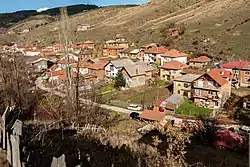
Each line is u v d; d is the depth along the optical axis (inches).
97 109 717.9
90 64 2384.4
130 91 1919.3
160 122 1298.0
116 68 2244.1
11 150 301.0
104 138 534.9
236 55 2448.3
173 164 388.2
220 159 671.1
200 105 1679.4
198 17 3853.3
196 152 699.4
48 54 3250.5
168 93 1876.2
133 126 1160.8
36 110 671.1
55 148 427.5
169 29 3553.2
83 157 410.0
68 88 653.9
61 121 583.8
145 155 467.5
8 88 710.5
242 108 1541.6
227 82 1722.4
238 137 875.4
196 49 2768.2
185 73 2102.6
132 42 3580.2
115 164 409.7
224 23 3284.9
